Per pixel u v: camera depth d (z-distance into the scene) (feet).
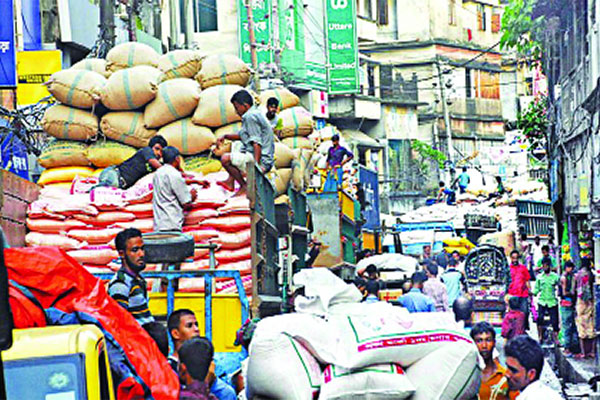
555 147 91.50
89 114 51.65
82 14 96.63
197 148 51.21
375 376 27.27
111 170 46.50
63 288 24.72
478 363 28.37
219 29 177.68
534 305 102.68
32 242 43.57
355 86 189.37
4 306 17.10
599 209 64.75
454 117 282.77
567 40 80.33
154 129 51.42
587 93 68.85
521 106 288.92
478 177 258.57
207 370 26.37
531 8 81.61
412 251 138.41
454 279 82.28
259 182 43.32
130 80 50.75
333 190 76.79
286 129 66.49
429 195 248.11
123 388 25.34
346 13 188.96
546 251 87.04
